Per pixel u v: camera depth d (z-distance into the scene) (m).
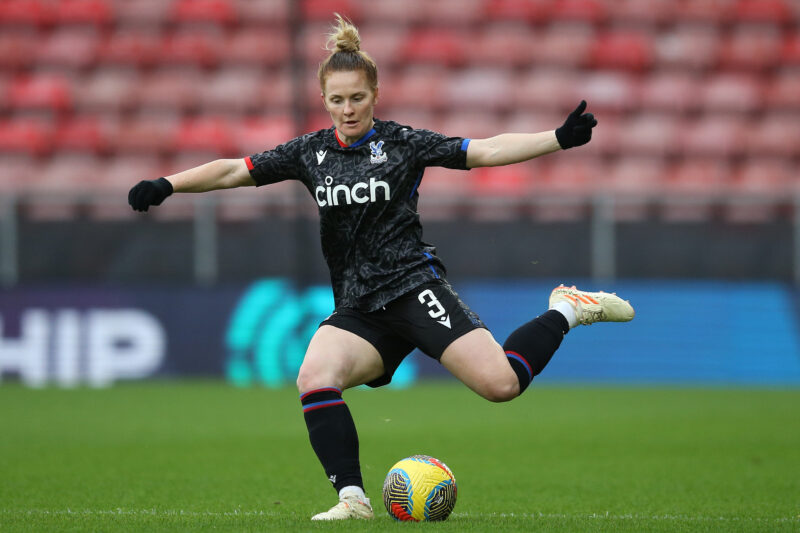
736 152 66.00
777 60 70.19
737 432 32.09
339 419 15.53
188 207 54.06
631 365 50.66
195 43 69.81
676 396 44.34
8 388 47.09
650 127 66.81
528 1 71.94
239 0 71.25
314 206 49.75
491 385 15.51
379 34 70.75
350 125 15.62
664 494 20.50
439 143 15.87
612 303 17.09
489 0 72.00
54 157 65.12
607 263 50.00
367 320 16.16
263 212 52.31
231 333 49.59
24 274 50.25
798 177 65.19
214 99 67.38
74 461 25.75
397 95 67.81
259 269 49.94
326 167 16.03
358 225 15.86
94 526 15.29
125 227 50.34
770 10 71.81
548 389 47.75
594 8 71.69
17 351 49.12
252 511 17.77
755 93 68.56
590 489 21.23
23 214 50.31
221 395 44.06
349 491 15.38
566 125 15.44
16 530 14.95
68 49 69.56
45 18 70.81
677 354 50.56
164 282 49.91
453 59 69.69
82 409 38.88
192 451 27.81
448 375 51.12
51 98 67.19
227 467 24.69
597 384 50.44
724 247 50.47
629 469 24.41
